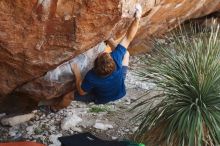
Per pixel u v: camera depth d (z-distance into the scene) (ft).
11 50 13.73
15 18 12.94
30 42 13.64
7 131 21.01
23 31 13.30
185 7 25.12
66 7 13.04
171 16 25.46
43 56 14.19
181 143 17.94
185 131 17.76
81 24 13.52
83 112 23.06
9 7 12.67
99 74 15.61
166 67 18.93
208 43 19.34
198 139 17.40
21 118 21.63
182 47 19.52
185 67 18.70
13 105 18.31
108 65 15.33
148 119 18.94
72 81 16.08
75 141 16.37
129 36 15.79
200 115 17.69
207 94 18.26
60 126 21.52
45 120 22.03
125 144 16.60
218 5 31.30
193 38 20.39
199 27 31.89
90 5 13.08
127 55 16.26
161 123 18.70
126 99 24.67
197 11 29.53
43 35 13.56
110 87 16.02
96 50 15.69
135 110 23.20
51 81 15.56
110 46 15.78
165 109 18.52
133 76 27.30
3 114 21.71
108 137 20.76
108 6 13.26
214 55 18.74
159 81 18.83
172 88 18.60
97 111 23.22
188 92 18.44
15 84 15.30
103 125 21.67
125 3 13.64
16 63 14.33
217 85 18.34
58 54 14.26
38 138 20.52
